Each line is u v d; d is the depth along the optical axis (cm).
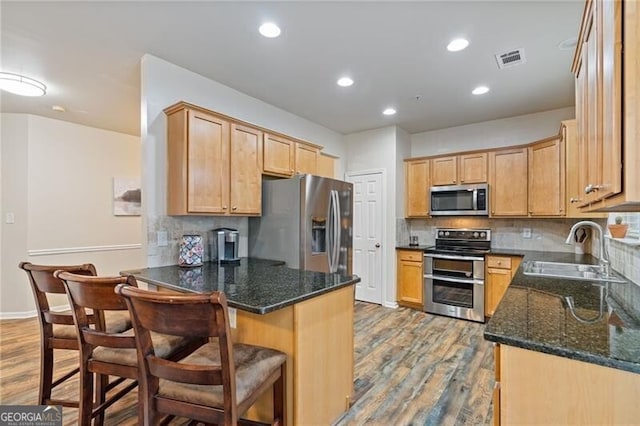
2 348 300
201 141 256
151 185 256
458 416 201
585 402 94
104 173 462
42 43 240
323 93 338
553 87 321
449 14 208
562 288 179
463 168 427
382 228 462
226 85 319
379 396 224
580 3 196
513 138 417
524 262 285
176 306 112
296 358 163
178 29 225
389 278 452
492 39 236
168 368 120
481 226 443
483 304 379
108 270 462
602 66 105
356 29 225
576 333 108
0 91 325
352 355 214
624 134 85
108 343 147
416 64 276
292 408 163
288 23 218
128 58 263
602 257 222
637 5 81
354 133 493
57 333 189
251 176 296
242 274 229
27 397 217
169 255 267
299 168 352
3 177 390
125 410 204
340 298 202
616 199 95
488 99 355
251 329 178
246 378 133
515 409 103
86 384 159
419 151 494
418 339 329
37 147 404
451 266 403
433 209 446
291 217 299
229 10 204
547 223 394
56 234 418
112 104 362
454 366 268
